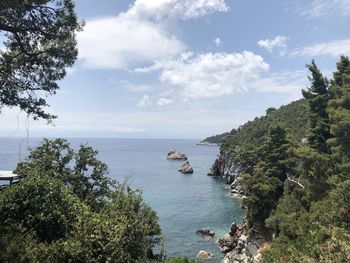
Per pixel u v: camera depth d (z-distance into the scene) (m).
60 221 18.42
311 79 52.75
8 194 18.67
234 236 55.22
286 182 54.53
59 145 32.62
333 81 51.34
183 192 103.12
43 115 21.62
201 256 48.12
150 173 149.50
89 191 32.06
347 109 41.31
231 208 81.69
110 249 16.77
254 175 59.41
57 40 21.48
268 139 64.44
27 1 18.58
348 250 17.56
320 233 24.53
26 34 20.28
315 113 51.34
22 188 18.97
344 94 41.62
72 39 22.05
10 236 15.33
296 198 47.66
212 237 58.16
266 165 61.59
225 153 143.50
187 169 155.88
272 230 50.22
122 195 25.81
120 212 21.66
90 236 16.97
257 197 54.44
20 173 28.67
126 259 17.47
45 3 19.45
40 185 19.69
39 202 18.83
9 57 20.86
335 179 36.75
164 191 103.88
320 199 40.56
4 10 18.16
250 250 47.81
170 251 50.12
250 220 55.38
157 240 28.09
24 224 17.67
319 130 49.41
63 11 20.33
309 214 37.88
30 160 32.06
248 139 142.88
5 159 124.44
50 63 22.00
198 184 120.94
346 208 27.59
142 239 20.64
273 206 53.78
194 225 65.62
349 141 38.53
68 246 15.94
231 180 121.38
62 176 30.70
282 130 63.69
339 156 41.31
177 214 74.56
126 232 19.31
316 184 42.50
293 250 23.19
